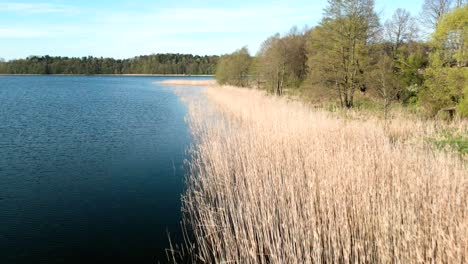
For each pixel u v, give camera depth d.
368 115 17.67
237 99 25.70
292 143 10.77
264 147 10.98
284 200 7.40
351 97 22.70
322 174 7.67
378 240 5.52
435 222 5.42
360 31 22.25
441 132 13.14
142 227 7.92
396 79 20.19
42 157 13.58
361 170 7.22
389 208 6.00
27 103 32.59
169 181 10.91
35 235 7.56
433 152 10.05
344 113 18.56
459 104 15.78
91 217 8.45
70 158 13.45
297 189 7.84
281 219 6.97
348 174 7.11
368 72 21.81
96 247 7.07
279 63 36.53
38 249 6.98
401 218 6.00
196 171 11.62
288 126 12.55
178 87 57.47
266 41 40.03
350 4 22.06
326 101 24.50
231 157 11.19
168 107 29.48
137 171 11.92
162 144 15.68
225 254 6.51
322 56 23.42
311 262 5.74
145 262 6.53
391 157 8.16
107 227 7.94
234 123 18.28
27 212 8.70
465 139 11.72
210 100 31.34
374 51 23.11
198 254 6.71
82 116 24.16
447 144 10.70
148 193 9.95
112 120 22.42
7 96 40.34
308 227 6.16
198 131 17.75
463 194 6.00
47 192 10.04
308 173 8.27
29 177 11.29
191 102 31.16
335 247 5.67
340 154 8.46
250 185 8.35
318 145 9.55
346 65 22.78
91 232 7.70
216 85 55.84
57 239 7.38
